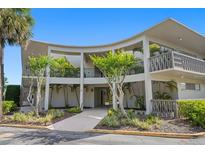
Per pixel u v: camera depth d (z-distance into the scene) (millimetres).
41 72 12344
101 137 7098
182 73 12430
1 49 12461
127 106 18016
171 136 6902
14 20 11539
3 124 9875
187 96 15227
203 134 6926
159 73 12266
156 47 14930
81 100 16625
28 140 6699
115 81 10531
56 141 6527
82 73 16906
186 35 12469
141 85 17328
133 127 8250
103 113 14211
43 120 10133
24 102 18938
